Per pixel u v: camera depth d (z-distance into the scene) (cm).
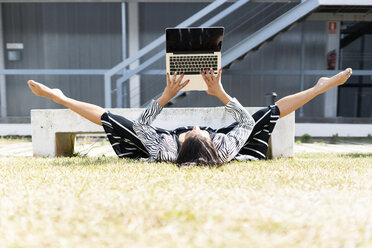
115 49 786
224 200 78
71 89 801
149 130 166
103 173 121
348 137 611
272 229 58
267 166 145
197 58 163
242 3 488
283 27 504
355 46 788
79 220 65
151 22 777
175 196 82
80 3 776
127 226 60
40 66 789
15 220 65
